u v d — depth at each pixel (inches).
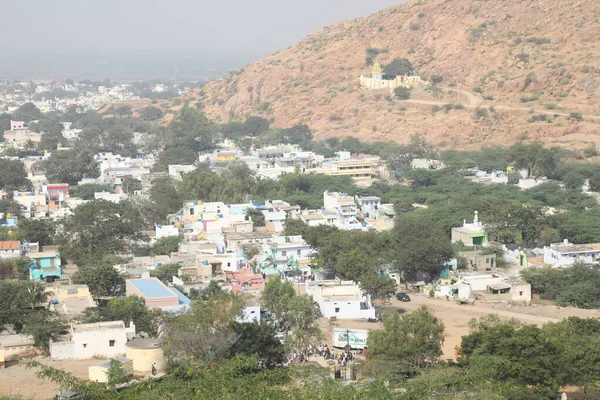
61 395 3678.6
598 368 3993.6
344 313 5428.2
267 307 5162.4
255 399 3393.2
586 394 4077.3
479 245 7076.8
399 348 4195.4
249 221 7578.7
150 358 4052.7
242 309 4756.4
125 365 4077.3
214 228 7564.0
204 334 4121.6
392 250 6466.5
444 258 6466.5
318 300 5585.6
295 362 4379.9
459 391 3548.2
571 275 6161.4
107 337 4498.0
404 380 3850.9
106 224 6889.8
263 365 4146.2
